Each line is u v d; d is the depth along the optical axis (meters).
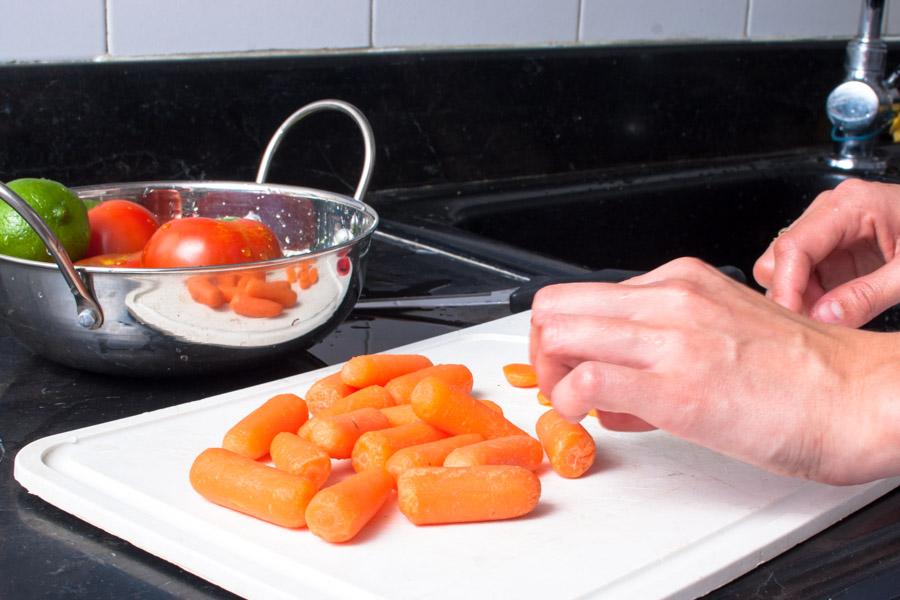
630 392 0.51
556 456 0.61
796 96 1.76
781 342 0.53
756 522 0.56
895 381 0.52
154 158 1.16
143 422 0.68
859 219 0.75
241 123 1.21
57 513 0.58
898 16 1.93
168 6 1.15
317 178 1.29
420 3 1.33
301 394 0.73
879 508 0.60
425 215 1.27
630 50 1.53
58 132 1.10
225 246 0.79
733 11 1.67
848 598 0.51
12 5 1.06
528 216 1.37
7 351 0.82
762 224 1.62
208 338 0.71
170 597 0.50
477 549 0.53
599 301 0.56
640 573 0.51
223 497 0.56
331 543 0.53
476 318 0.92
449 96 1.37
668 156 1.63
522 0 1.42
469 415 0.65
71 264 0.67
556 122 1.49
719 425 0.52
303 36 1.25
